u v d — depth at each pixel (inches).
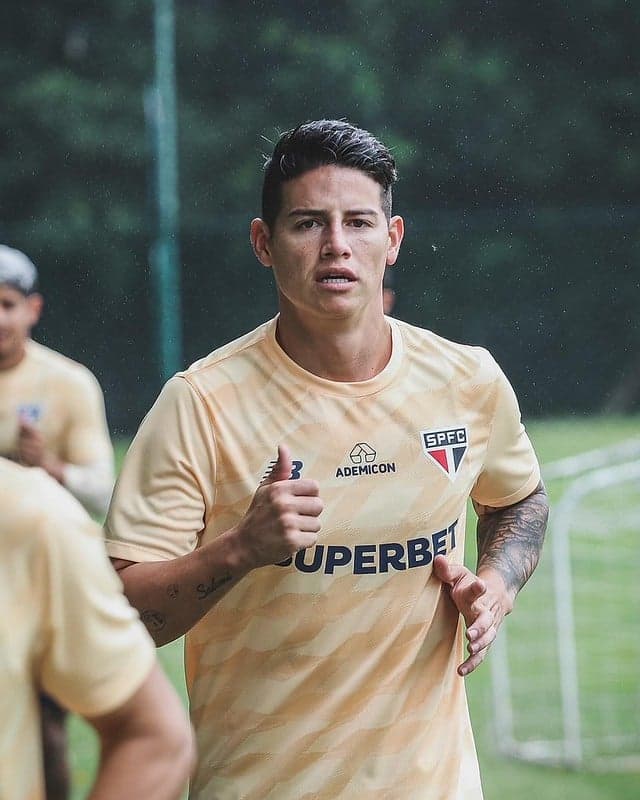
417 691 415.5
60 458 721.6
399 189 2940.5
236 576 376.2
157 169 2198.6
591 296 2539.4
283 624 404.5
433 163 2952.8
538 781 832.9
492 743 916.0
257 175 2805.1
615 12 2987.2
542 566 1109.7
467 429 425.1
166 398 410.0
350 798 409.7
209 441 405.4
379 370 417.4
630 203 3004.4
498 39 2984.7
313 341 408.8
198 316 2384.4
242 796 412.2
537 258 2544.3
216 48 2834.6
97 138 2736.2
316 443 407.8
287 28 2896.2
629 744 902.4
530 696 1000.9
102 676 248.2
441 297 2539.4
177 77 2832.2
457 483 420.5
